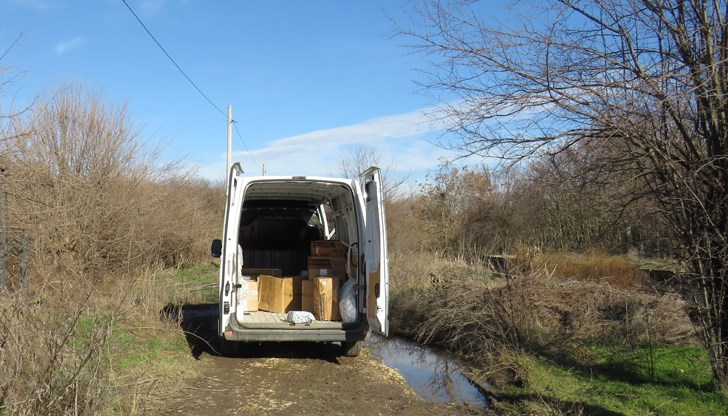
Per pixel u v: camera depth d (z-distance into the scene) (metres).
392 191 23.28
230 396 6.45
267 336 7.55
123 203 13.10
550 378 7.28
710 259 5.93
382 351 9.73
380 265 7.48
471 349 9.12
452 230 20.89
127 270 9.81
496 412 6.36
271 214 10.13
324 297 8.10
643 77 5.66
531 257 13.19
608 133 5.87
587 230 16.59
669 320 8.26
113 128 13.89
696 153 5.88
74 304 5.09
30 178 9.69
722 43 5.71
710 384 6.34
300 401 6.44
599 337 8.68
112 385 5.24
